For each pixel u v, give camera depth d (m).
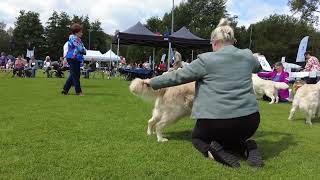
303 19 51.94
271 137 6.62
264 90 13.50
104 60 47.25
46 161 4.67
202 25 84.88
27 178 4.07
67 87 12.22
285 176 4.46
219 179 4.28
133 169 4.49
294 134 6.96
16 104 9.44
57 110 8.58
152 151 5.31
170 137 6.26
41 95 11.79
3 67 35.69
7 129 6.36
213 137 5.16
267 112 10.23
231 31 5.37
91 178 4.14
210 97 5.05
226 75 5.06
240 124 4.93
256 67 5.35
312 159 5.25
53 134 6.11
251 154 4.90
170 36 25.28
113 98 11.41
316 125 8.18
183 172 4.47
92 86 17.08
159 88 5.46
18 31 95.12
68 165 4.55
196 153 5.28
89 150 5.23
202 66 5.16
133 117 7.97
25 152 5.03
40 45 95.12
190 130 6.82
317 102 8.32
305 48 17.56
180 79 5.27
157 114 6.05
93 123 7.15
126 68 26.94
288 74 15.09
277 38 82.06
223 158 4.79
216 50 5.41
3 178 4.05
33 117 7.55
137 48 73.06
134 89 5.85
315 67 14.76
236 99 4.97
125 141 5.84
